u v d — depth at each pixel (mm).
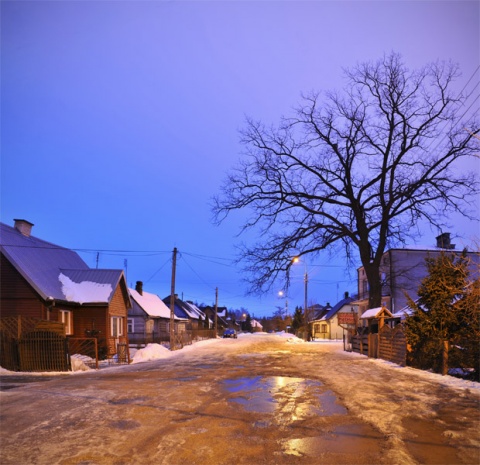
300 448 6352
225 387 11773
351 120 29312
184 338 37156
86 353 23281
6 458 5988
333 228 29672
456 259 15484
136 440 6742
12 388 11914
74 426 7566
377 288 28438
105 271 26984
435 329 15258
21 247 24000
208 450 6266
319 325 64312
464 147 26266
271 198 30594
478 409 8898
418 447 6438
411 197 27906
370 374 14602
